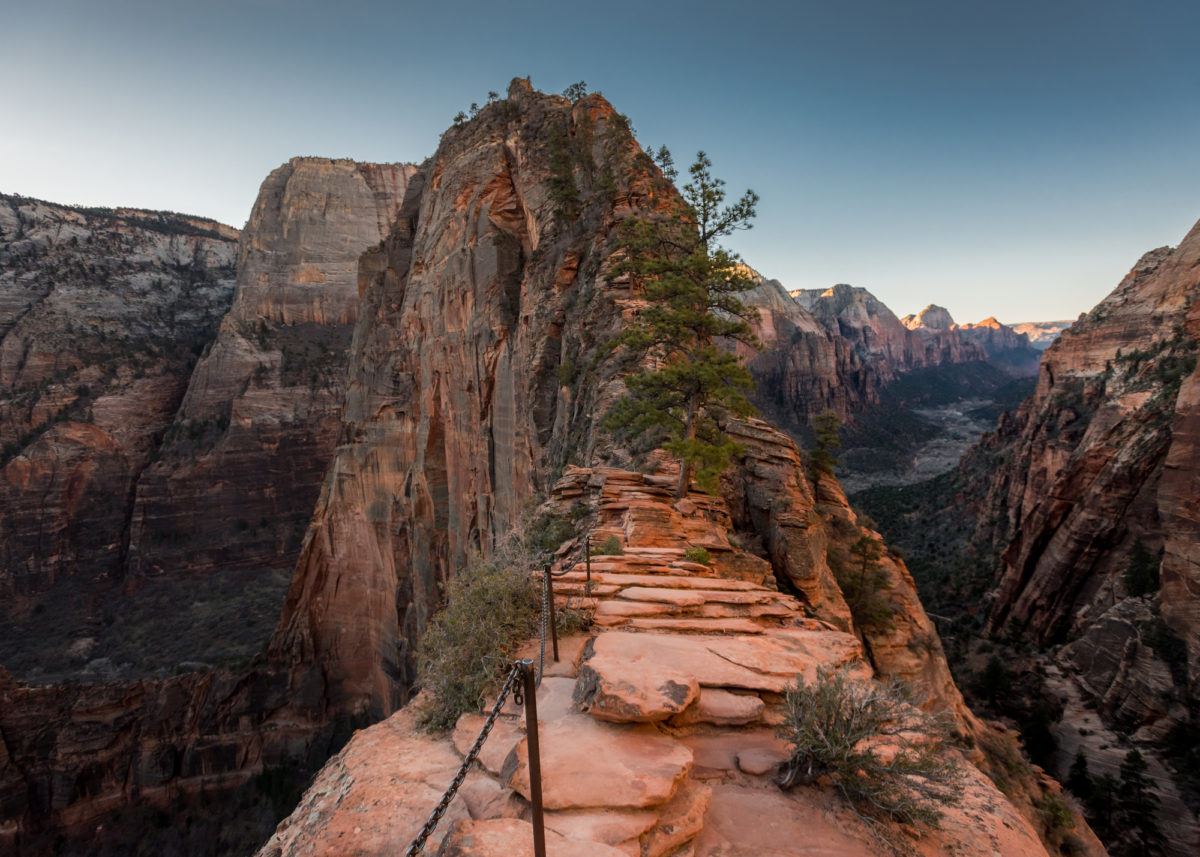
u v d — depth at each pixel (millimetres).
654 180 40812
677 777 4605
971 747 23812
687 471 18094
